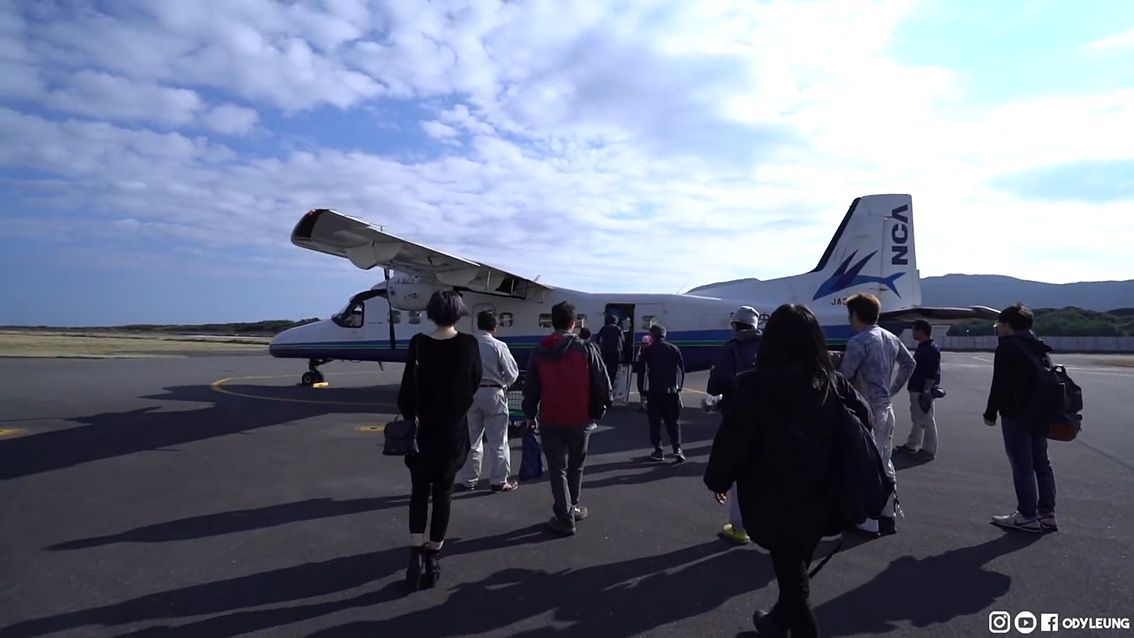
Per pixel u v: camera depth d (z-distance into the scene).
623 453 8.91
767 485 3.08
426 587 4.33
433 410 4.37
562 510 5.35
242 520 5.73
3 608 3.95
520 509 6.13
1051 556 4.93
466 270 13.84
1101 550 5.06
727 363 5.87
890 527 5.30
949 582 4.44
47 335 62.81
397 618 3.87
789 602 3.05
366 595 4.20
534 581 4.45
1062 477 7.53
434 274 14.31
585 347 5.39
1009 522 5.59
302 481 7.12
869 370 5.36
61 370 22.06
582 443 5.46
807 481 3.01
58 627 3.71
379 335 15.91
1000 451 9.13
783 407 3.03
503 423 6.80
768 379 3.07
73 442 9.28
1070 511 6.13
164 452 8.63
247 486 6.90
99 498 6.41
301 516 5.86
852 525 3.09
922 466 8.16
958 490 6.93
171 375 20.59
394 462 8.07
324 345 16.28
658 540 5.29
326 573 4.55
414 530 4.31
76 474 7.41
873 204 14.67
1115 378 23.17
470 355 4.52
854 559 4.88
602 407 5.41
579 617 3.90
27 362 25.64
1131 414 13.21
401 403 4.39
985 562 4.81
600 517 5.91
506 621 3.85
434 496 4.38
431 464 4.36
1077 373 25.89
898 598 4.19
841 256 14.79
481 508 6.16
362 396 14.95
